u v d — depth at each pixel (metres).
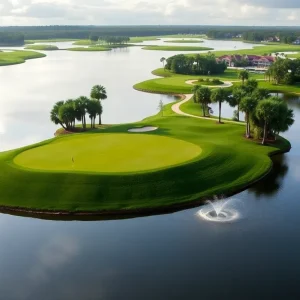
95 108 108.06
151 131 93.75
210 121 109.31
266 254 48.62
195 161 71.00
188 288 42.75
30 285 43.81
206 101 116.38
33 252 50.09
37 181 64.75
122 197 62.28
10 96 160.00
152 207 60.75
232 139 90.81
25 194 63.28
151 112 133.00
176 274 45.06
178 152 76.06
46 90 173.88
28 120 122.12
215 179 68.50
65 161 71.56
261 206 61.53
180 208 61.47
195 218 58.12
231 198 64.56
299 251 49.09
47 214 59.91
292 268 45.81
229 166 72.81
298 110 136.25
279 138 94.12
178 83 183.75
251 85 135.62
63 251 50.09
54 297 41.97
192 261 47.38
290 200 63.62
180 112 125.81
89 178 64.44
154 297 41.53
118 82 198.00
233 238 52.25
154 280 44.09
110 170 67.25
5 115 128.50
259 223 56.25
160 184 64.62
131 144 81.31
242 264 46.66
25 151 77.44
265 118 85.75
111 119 123.75
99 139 85.06
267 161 78.19
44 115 128.38
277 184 69.94
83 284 43.75
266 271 45.34
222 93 108.50
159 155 74.38
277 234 53.12
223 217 58.09
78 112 105.06
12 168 68.38
